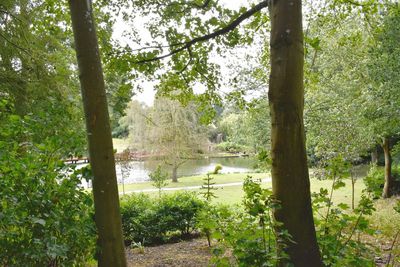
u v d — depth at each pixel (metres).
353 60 10.00
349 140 9.88
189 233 7.55
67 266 2.41
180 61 4.44
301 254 2.50
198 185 18.56
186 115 20.45
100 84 2.53
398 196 11.04
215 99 4.98
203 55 4.38
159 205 7.43
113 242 2.54
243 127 13.41
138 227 7.11
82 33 2.49
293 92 2.61
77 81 6.72
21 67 6.31
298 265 2.48
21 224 2.16
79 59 2.51
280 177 2.60
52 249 2.11
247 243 2.16
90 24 2.52
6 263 2.19
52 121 2.55
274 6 2.68
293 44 2.61
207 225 2.55
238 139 15.80
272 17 2.69
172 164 20.64
